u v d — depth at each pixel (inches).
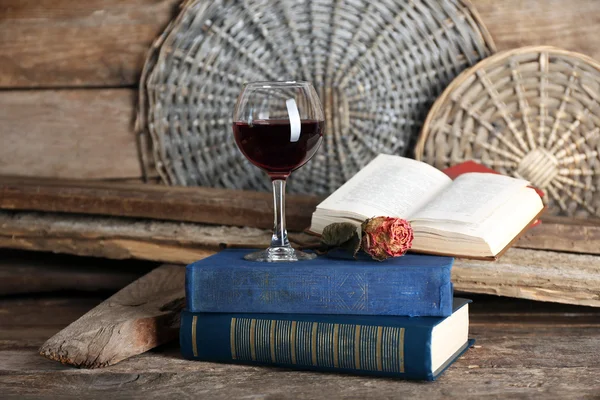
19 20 57.4
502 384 39.8
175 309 44.7
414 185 46.5
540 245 48.5
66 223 51.8
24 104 57.8
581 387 39.5
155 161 56.4
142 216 51.6
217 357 42.1
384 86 54.7
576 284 45.2
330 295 41.0
